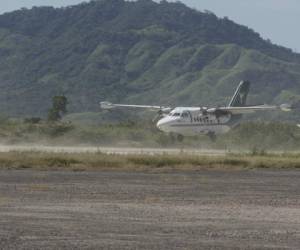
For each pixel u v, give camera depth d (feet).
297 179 299.99
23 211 182.91
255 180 292.20
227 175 316.19
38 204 198.29
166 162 363.15
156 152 467.93
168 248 135.13
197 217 176.65
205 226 162.20
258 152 473.26
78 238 144.05
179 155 396.57
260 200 217.36
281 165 368.48
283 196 230.68
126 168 337.93
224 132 588.91
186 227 160.25
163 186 258.78
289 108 595.06
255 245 139.64
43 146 590.96
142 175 307.58
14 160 350.23
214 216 179.01
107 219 170.71
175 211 187.52
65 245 136.67
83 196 220.64
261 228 160.56
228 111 583.58
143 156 379.76
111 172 321.52
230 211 189.37
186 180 285.84
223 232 154.10
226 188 255.29
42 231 151.43
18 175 298.15
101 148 551.18
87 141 647.15
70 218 171.42
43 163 347.56
